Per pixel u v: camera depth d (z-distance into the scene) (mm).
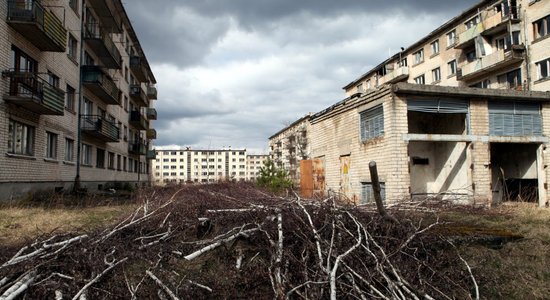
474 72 26766
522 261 5344
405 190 10531
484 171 11461
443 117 12812
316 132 16125
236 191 9883
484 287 4574
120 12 29078
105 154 26359
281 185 14594
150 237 5562
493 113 11891
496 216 7812
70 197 14227
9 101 13070
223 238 5164
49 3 16250
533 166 12664
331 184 14391
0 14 12633
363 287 3926
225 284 4156
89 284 3658
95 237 5180
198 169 112500
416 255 4773
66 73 18422
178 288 3881
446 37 31828
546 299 4516
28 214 9383
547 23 22594
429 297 3682
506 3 25094
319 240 4465
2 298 3406
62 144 18031
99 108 24656
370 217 5293
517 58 23656
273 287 3846
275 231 4883
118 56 25969
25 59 14695
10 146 13539
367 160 11922
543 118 12352
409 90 10742
